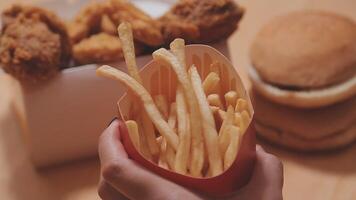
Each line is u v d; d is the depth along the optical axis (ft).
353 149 3.04
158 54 1.94
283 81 2.98
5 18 2.87
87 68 2.84
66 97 2.84
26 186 2.93
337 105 3.04
